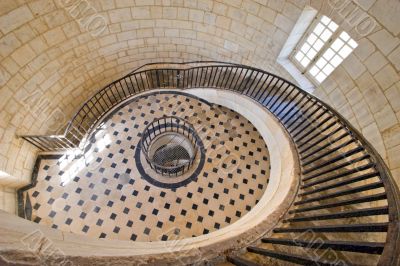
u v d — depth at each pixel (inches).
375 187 110.2
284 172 221.8
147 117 335.9
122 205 271.0
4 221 74.6
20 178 259.3
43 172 284.2
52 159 293.0
